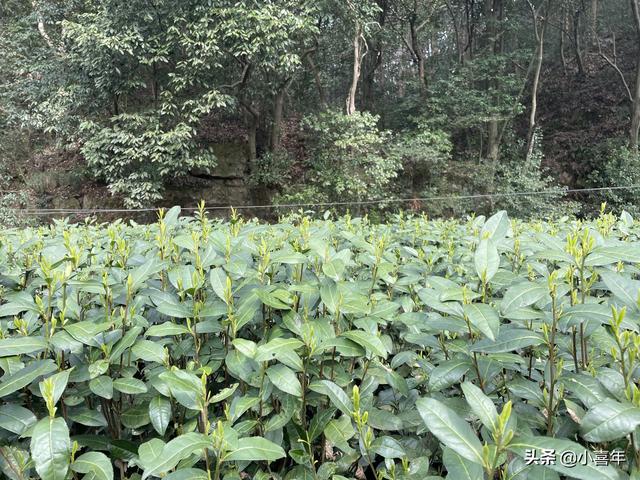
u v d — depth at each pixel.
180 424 1.26
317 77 12.59
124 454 1.21
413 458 1.21
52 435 0.92
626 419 0.82
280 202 10.59
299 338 1.27
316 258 1.64
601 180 13.28
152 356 1.19
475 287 1.73
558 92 16.58
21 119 10.49
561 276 1.38
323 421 1.18
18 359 1.19
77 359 1.31
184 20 8.88
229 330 1.33
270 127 12.48
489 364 1.23
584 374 1.07
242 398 1.11
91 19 9.39
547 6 14.84
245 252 1.70
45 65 10.08
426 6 14.68
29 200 10.72
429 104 13.05
